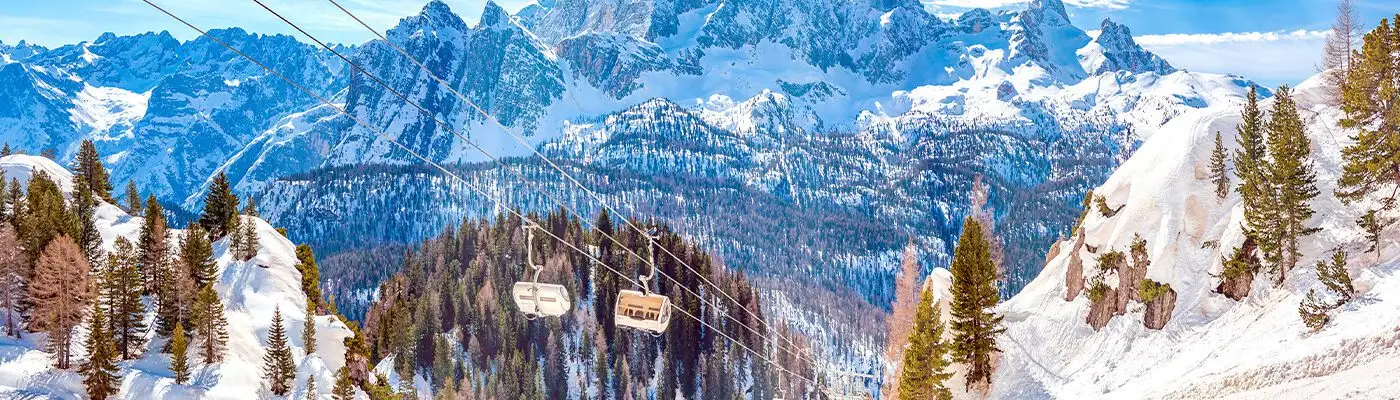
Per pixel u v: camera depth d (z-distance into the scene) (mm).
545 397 153375
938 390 81438
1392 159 73188
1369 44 76688
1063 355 84812
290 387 102688
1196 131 91938
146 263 114188
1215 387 64062
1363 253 70625
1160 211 87062
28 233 106938
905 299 193250
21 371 88062
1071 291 89875
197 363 99250
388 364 148375
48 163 162500
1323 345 60062
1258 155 82562
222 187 144750
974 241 85875
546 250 187750
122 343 98562
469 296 173750
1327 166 83312
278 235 145000
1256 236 76625
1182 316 79875
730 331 168125
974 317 84250
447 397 139750
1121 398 71938
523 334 163625
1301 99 94688
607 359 157625
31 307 98312
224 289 120562
